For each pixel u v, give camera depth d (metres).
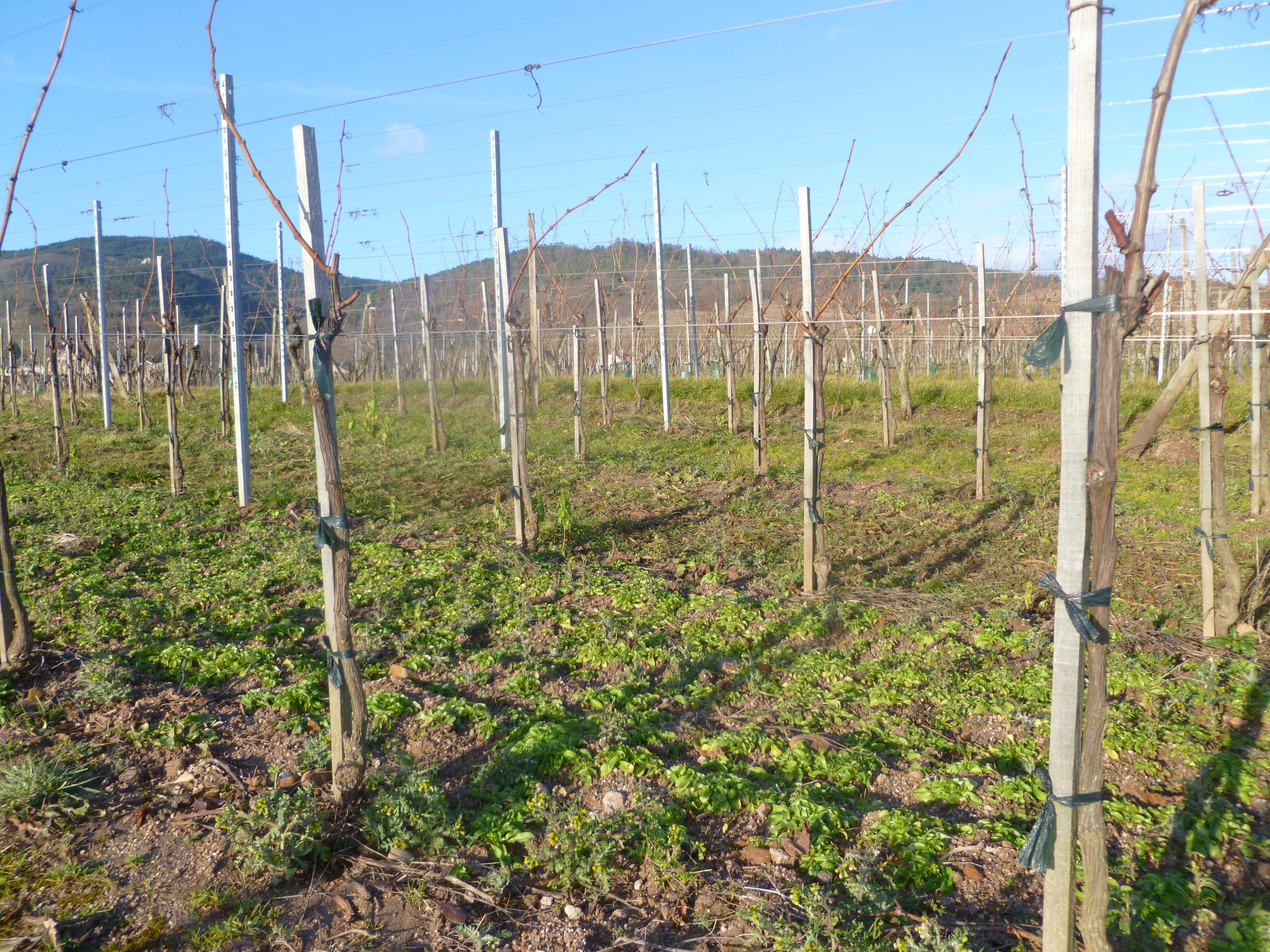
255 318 18.64
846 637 7.12
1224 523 6.86
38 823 4.29
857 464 14.52
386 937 3.60
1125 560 9.08
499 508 11.48
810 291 7.93
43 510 10.56
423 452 15.63
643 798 4.51
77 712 5.42
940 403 20.03
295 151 4.18
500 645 6.84
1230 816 4.45
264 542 9.64
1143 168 2.78
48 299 18.67
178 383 22.08
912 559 9.38
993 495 12.13
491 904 3.80
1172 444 14.59
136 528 9.83
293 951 3.50
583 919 3.73
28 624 5.93
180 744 5.09
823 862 4.02
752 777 4.84
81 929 3.59
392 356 31.25
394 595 7.74
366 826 4.26
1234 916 3.76
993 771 4.91
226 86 10.90
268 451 15.30
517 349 9.25
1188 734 5.30
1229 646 6.76
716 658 6.60
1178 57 2.72
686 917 3.74
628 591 8.00
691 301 24.05
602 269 27.92
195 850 4.12
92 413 20.58
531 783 4.66
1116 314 2.80
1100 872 3.06
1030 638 6.91
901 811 4.44
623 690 5.89
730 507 11.62
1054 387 19.97
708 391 21.30
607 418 18.06
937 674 6.26
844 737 5.41
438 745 5.14
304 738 5.21
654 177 17.73
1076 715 2.96
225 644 6.60
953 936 3.42
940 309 30.25
